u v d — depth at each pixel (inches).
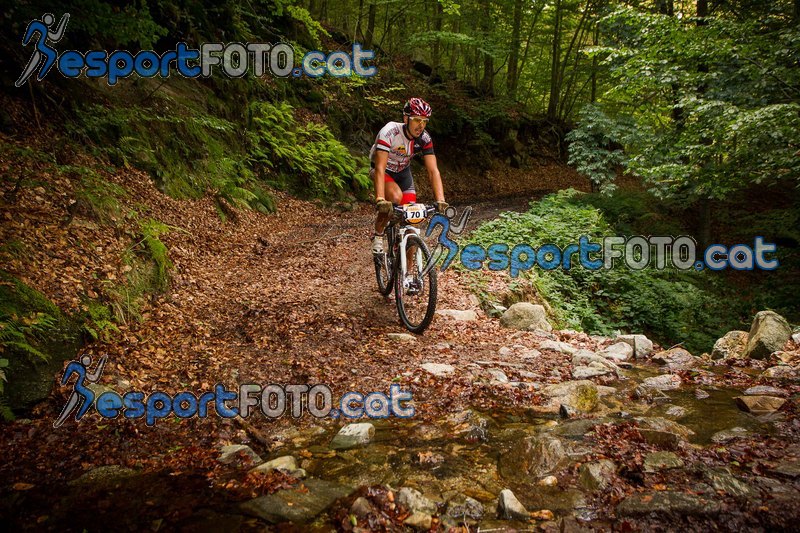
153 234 225.3
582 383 133.5
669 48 359.6
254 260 293.0
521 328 210.1
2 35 266.7
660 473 90.1
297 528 79.1
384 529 78.2
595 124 517.7
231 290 232.2
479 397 133.0
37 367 126.8
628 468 92.6
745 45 319.9
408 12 848.3
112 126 313.7
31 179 207.5
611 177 532.4
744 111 294.8
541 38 1002.1
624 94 415.8
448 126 855.1
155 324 174.9
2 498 88.2
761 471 89.0
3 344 121.4
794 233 549.3
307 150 541.3
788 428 106.1
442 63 1074.7
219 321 189.6
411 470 96.9
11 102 257.9
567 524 76.7
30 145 243.1
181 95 418.9
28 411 119.0
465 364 159.2
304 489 90.0
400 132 175.5
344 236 376.2
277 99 575.8
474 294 248.7
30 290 143.8
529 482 91.1
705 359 175.5
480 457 101.5
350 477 94.7
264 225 393.4
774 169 327.6
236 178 410.0
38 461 101.0
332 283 254.1
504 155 928.9
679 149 386.9
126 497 88.7
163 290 207.5
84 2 278.2
